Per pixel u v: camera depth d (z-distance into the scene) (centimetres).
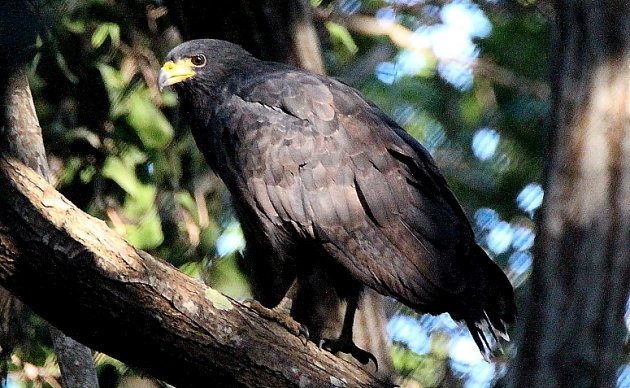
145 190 1266
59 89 1239
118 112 1245
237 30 1168
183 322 805
